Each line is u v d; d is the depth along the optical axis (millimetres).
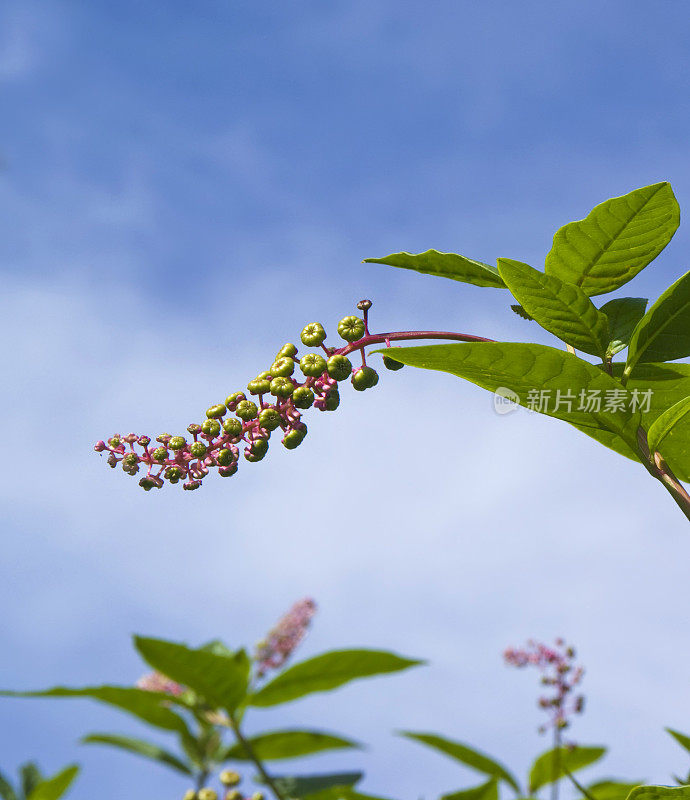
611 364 800
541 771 984
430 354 772
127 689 887
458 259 825
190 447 790
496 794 895
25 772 945
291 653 948
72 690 876
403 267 832
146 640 853
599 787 937
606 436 807
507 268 786
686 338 789
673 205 789
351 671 885
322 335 791
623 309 812
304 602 960
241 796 884
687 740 903
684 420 805
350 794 883
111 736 920
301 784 893
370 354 773
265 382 788
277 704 887
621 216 792
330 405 788
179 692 939
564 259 806
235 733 877
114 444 793
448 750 959
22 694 867
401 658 881
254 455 787
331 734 909
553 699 1003
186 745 914
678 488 776
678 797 749
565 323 797
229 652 942
